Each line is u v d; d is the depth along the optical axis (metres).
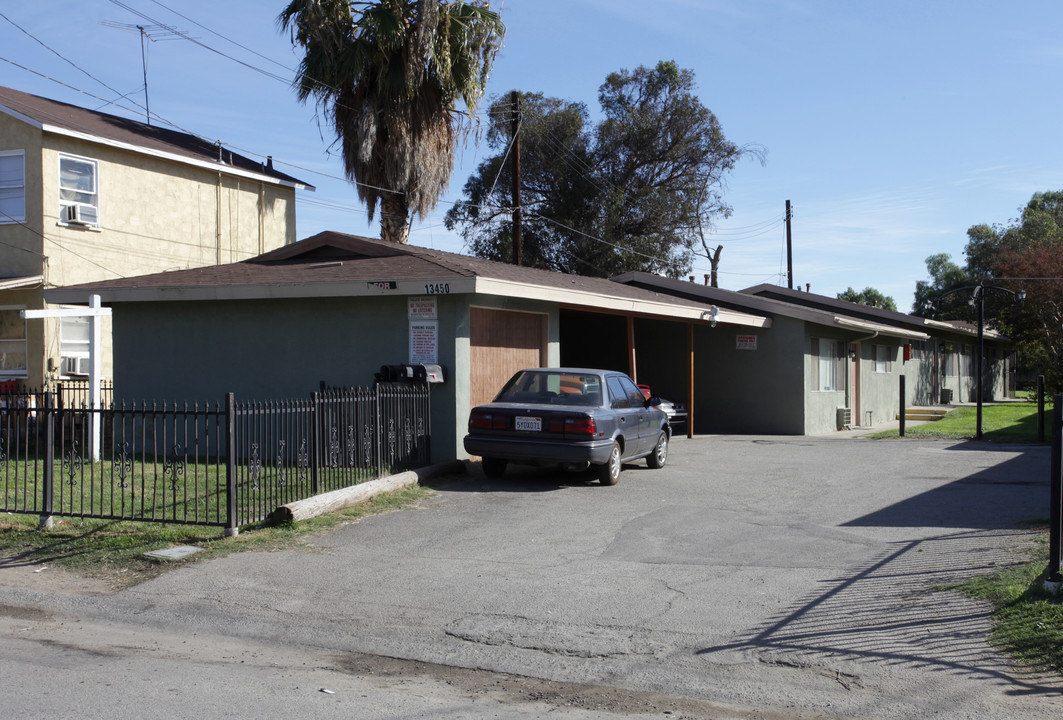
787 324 21.83
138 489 10.98
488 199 40.78
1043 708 4.77
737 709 4.86
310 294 13.48
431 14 22.22
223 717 4.64
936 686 5.07
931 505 10.43
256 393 14.45
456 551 8.27
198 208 23.36
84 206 20.14
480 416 11.84
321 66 22.62
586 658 5.64
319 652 5.85
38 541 8.58
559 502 10.73
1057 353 31.95
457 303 13.20
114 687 5.11
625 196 41.22
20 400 16.80
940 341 35.22
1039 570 6.94
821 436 21.09
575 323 24.31
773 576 7.36
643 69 42.34
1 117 19.42
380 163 23.50
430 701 4.95
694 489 11.77
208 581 7.36
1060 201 53.84
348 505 10.04
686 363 22.95
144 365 15.27
